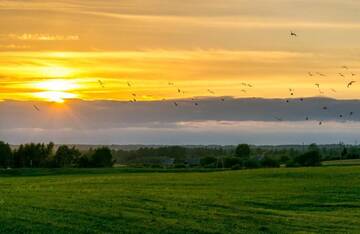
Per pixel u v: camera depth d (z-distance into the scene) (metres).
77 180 95.69
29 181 95.00
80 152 187.12
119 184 83.62
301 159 160.12
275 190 72.31
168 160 199.25
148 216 46.16
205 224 43.72
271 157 171.12
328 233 42.41
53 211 47.19
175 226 42.31
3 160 180.75
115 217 45.19
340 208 56.84
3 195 60.53
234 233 40.84
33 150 186.25
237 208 53.53
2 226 39.53
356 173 102.44
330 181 86.75
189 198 60.50
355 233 42.66
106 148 180.88
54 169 145.50
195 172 127.44
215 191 70.50
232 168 155.25
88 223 42.19
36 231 38.66
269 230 42.69
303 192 69.81
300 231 42.66
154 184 83.38
